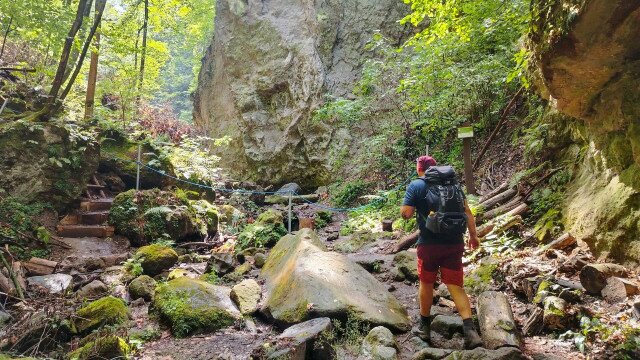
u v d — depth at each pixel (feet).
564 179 20.53
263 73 49.98
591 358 11.28
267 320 15.30
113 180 30.35
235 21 53.83
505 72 28.07
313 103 45.70
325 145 44.62
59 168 25.63
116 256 22.56
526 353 11.66
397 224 26.50
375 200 32.30
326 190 42.60
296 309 14.33
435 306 15.30
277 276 17.93
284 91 49.21
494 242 19.06
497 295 13.87
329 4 47.65
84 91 42.32
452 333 13.23
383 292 15.90
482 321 12.89
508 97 29.96
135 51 35.78
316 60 46.57
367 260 20.63
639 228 14.26
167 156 33.24
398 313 14.90
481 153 27.78
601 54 13.61
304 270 15.75
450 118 31.58
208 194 35.76
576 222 17.46
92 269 21.74
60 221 25.32
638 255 14.11
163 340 14.21
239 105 51.03
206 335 14.47
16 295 17.21
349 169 42.75
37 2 26.86
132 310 16.76
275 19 51.03
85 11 31.50
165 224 26.58
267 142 48.98
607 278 13.55
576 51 13.75
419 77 30.48
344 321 13.92
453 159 30.99
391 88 36.17
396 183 34.40
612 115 15.16
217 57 56.85
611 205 15.62
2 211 22.34
